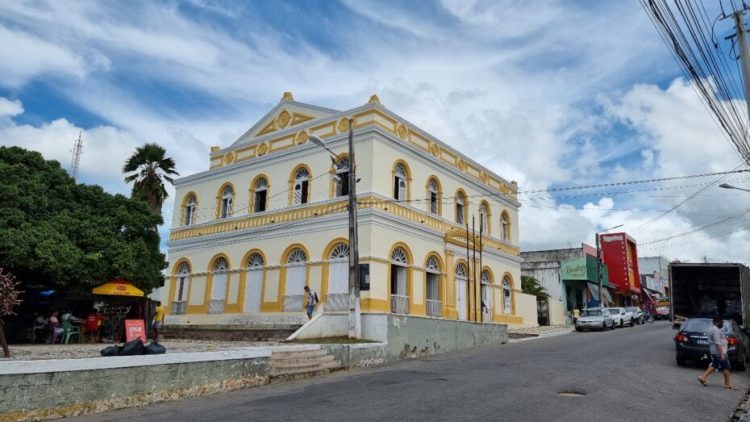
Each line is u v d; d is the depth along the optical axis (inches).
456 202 1225.4
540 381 518.3
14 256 664.4
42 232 703.1
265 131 1245.7
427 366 662.5
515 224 1450.5
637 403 423.2
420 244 1071.0
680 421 369.1
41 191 745.6
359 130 1024.9
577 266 1710.1
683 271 901.2
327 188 1052.5
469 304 1153.4
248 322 1066.1
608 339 993.5
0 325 473.1
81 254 742.5
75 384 384.8
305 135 1138.7
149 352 461.1
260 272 1096.2
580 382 511.5
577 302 1800.0
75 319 805.9
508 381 518.9
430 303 1080.2
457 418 356.5
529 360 695.1
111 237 800.9
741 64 484.4
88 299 874.1
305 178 1106.7
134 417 379.2
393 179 1042.1
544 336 1185.4
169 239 1293.1
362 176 1001.5
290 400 435.5
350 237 796.0
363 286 776.9
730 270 872.9
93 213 821.9
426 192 1126.4
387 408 390.3
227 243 1168.8
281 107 1218.0
